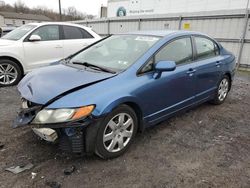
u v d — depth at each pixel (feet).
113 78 10.42
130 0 70.49
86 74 10.78
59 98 9.34
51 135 9.20
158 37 12.86
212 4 49.32
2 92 19.42
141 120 11.34
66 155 10.48
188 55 13.80
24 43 21.74
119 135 10.46
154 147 11.43
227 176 9.50
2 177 9.05
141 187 8.79
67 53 24.16
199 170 9.82
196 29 38.27
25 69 21.95
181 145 11.69
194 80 13.88
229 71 17.29
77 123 9.01
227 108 16.89
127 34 14.21
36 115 9.31
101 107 9.37
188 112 15.84
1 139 11.61
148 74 11.39
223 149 11.45
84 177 9.20
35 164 9.85
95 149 9.76
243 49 33.35
